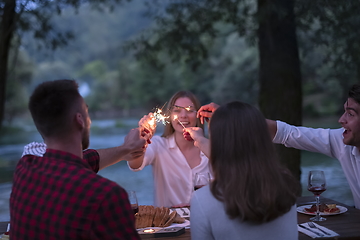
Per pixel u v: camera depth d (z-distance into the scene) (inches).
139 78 1558.8
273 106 184.1
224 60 1117.1
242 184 49.7
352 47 227.9
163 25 269.7
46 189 46.6
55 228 44.7
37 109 48.8
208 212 51.9
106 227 44.5
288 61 183.6
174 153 108.2
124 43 282.4
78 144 50.8
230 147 51.4
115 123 1440.7
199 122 112.5
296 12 210.8
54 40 264.8
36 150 54.6
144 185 330.6
